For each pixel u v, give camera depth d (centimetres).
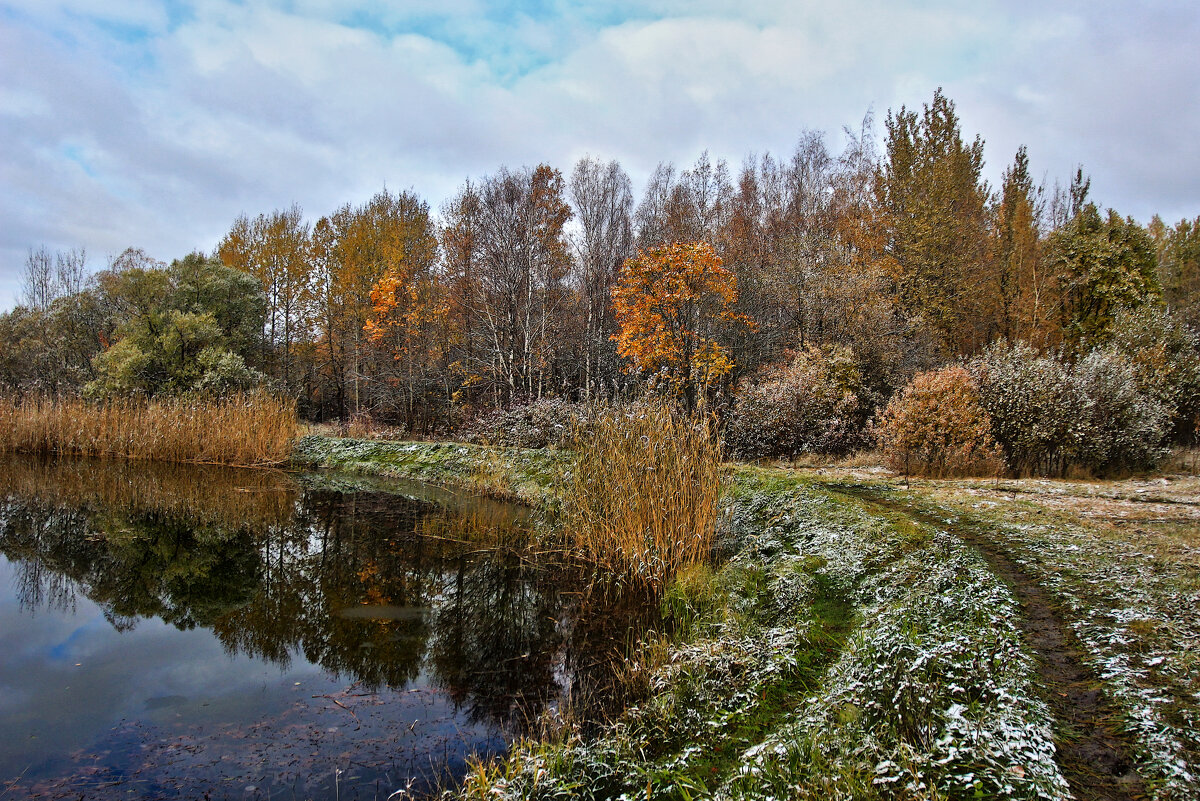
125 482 1434
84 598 750
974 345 2305
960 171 2386
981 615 425
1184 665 341
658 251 1608
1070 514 764
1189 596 443
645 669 495
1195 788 239
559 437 1436
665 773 335
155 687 521
